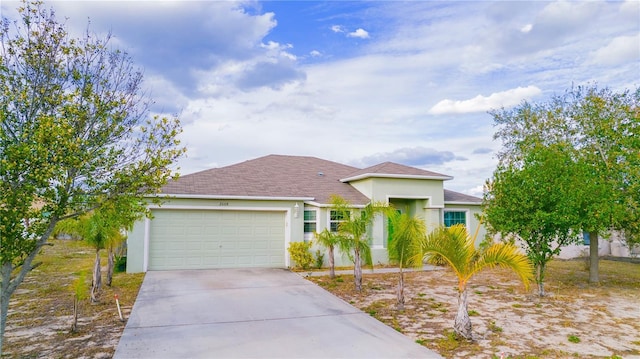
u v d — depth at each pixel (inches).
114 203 262.4
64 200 233.3
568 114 774.5
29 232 227.5
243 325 339.6
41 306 400.8
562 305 422.0
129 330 319.9
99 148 255.1
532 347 292.0
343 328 335.6
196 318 356.5
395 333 323.0
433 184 775.1
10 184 213.5
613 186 515.8
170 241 619.2
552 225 452.8
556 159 469.4
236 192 662.5
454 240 311.7
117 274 579.8
